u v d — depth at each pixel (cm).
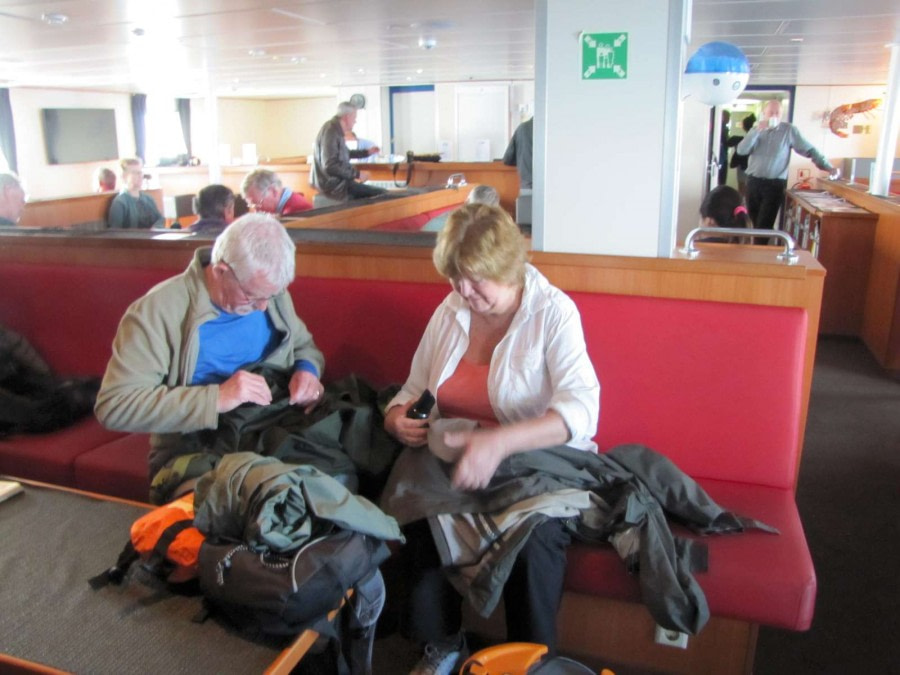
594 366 205
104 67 755
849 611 208
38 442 229
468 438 159
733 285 208
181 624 125
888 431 340
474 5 425
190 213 873
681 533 170
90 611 128
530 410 176
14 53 628
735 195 402
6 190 344
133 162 552
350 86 1191
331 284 240
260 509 131
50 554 145
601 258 217
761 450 194
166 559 133
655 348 201
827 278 509
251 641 122
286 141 1591
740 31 523
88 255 287
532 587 155
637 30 205
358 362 238
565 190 221
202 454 177
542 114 218
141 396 173
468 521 158
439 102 1182
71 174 1151
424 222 511
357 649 146
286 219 375
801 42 582
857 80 1029
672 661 183
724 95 349
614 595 165
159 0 402
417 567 163
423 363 194
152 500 178
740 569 156
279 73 875
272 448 174
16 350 262
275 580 122
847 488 282
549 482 162
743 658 176
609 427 206
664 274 213
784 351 191
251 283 172
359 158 811
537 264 224
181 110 1352
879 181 551
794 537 168
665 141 210
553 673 133
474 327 184
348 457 180
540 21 212
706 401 197
